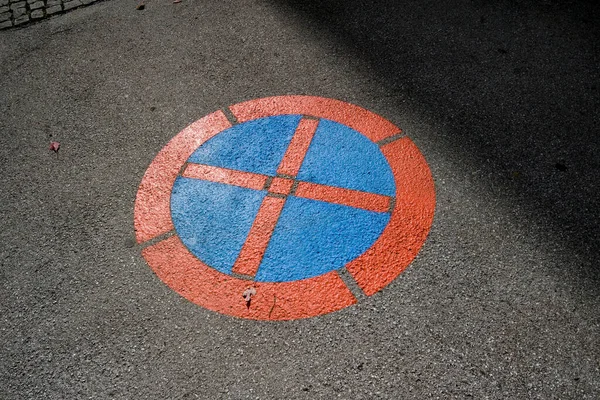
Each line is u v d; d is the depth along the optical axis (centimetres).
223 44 505
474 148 391
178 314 310
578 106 418
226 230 349
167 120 432
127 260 339
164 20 540
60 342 303
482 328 292
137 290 323
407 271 320
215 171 387
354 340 291
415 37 497
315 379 277
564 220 342
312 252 333
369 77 458
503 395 266
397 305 305
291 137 408
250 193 370
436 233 338
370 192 365
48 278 334
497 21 507
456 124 411
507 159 382
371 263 325
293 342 293
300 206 359
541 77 446
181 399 275
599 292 304
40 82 479
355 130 410
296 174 380
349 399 269
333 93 445
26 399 281
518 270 317
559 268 317
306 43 499
